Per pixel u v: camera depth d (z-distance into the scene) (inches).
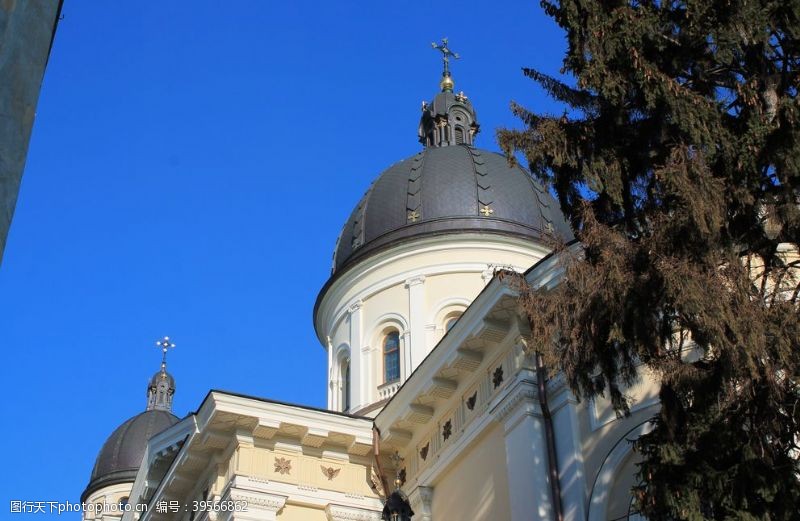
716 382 446.3
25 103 270.2
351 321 1216.8
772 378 430.3
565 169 511.5
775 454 443.2
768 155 456.4
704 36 485.4
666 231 457.1
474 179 1262.3
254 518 867.4
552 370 506.6
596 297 472.7
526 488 721.0
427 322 1154.7
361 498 914.1
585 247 500.4
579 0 498.3
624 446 685.9
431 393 867.4
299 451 916.0
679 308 439.8
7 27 269.4
